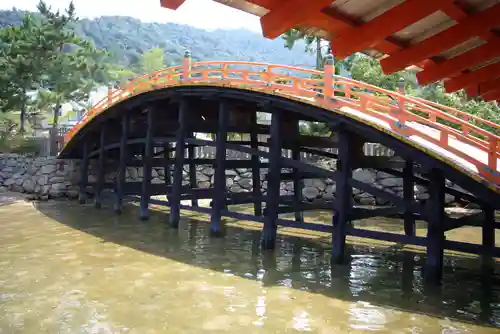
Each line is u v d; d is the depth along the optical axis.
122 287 7.81
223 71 11.59
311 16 6.32
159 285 7.93
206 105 14.27
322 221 15.66
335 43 7.38
